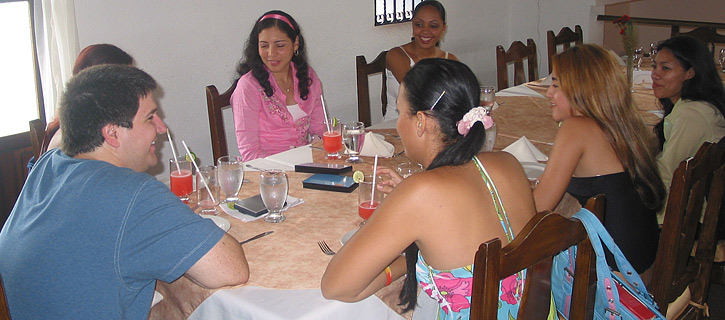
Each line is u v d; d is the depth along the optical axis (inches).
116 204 44.4
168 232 45.2
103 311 45.1
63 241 44.2
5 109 104.6
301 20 147.4
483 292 39.6
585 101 65.9
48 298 44.5
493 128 78.7
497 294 40.1
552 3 202.7
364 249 45.9
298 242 58.1
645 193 66.1
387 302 51.8
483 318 40.3
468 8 192.1
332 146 86.1
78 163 46.6
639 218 67.1
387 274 50.6
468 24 194.1
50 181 47.3
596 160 66.8
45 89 104.3
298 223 62.6
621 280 50.7
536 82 132.1
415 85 49.0
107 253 44.4
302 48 105.8
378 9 167.2
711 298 97.7
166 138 128.8
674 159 83.8
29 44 105.3
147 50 121.0
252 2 136.7
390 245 45.7
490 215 46.5
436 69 48.5
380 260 46.1
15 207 48.7
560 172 67.0
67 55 103.5
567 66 67.2
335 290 46.9
